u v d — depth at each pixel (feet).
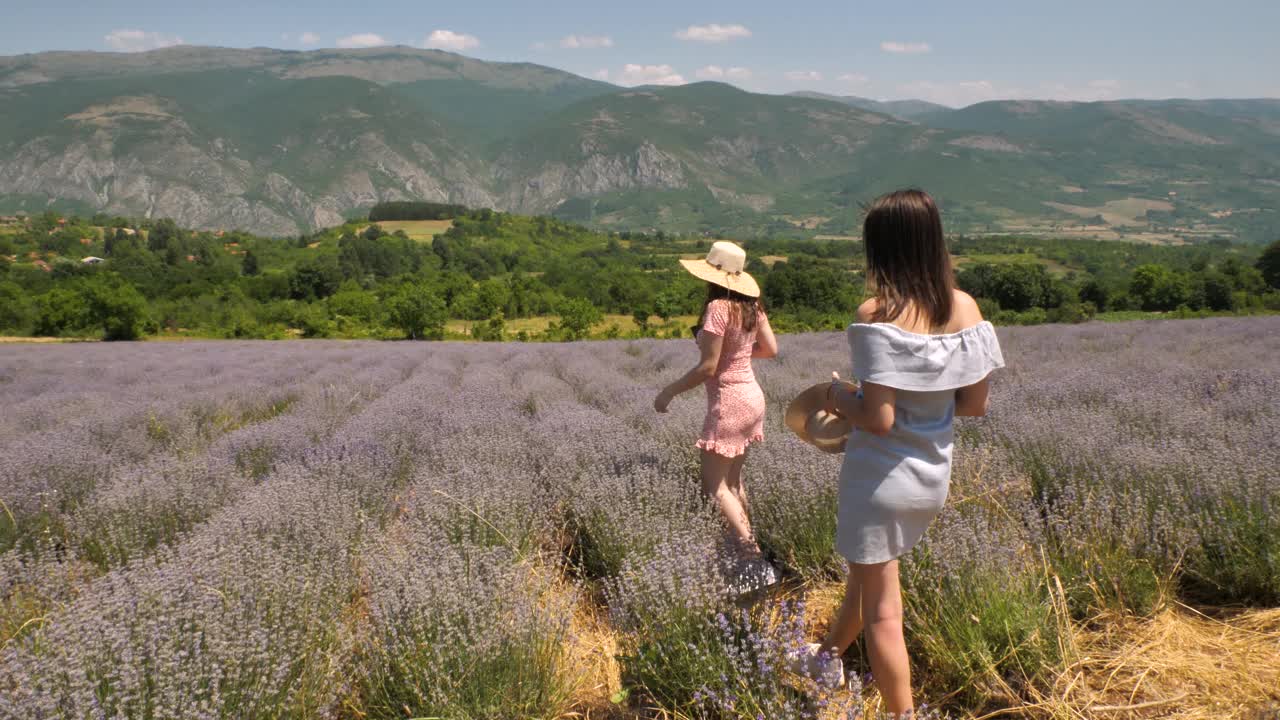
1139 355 31.81
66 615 7.47
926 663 8.39
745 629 8.17
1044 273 290.35
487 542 10.99
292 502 11.44
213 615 7.46
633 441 15.67
